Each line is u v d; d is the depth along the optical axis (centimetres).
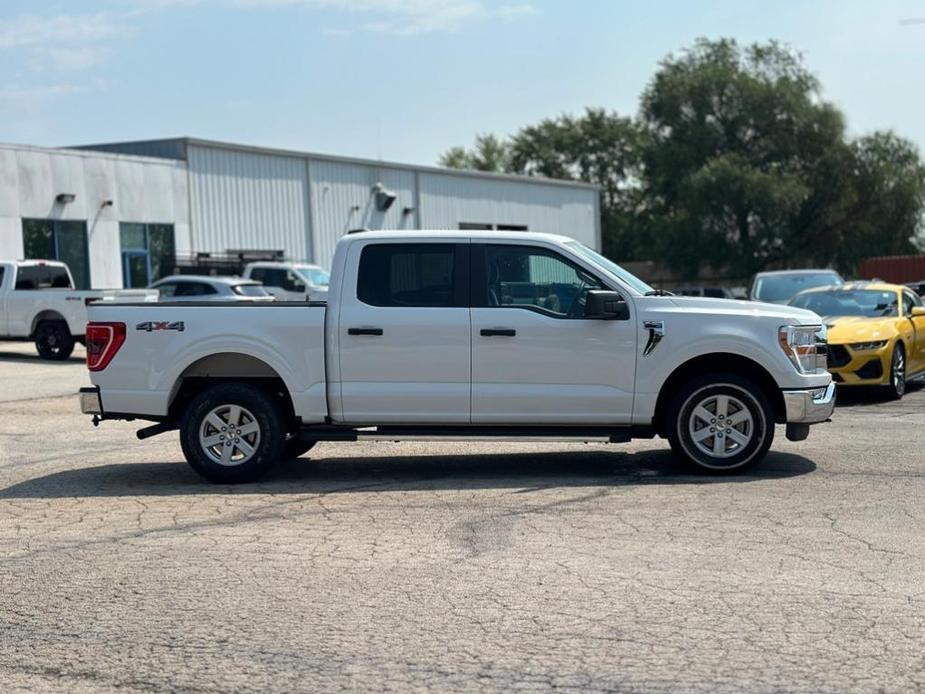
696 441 972
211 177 4156
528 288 973
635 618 582
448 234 978
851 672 501
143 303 991
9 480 1043
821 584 636
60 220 3591
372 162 4847
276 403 992
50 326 2614
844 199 6562
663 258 6562
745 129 6706
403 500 893
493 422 973
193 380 1020
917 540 733
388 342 967
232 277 2988
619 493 905
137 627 587
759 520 796
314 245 4588
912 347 1619
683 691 483
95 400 997
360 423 982
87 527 820
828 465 1020
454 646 545
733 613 586
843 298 1688
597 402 965
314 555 721
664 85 6819
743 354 962
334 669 520
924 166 6475
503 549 727
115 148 4147
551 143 10562
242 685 504
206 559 717
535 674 506
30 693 502
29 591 656
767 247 6366
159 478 1031
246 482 987
